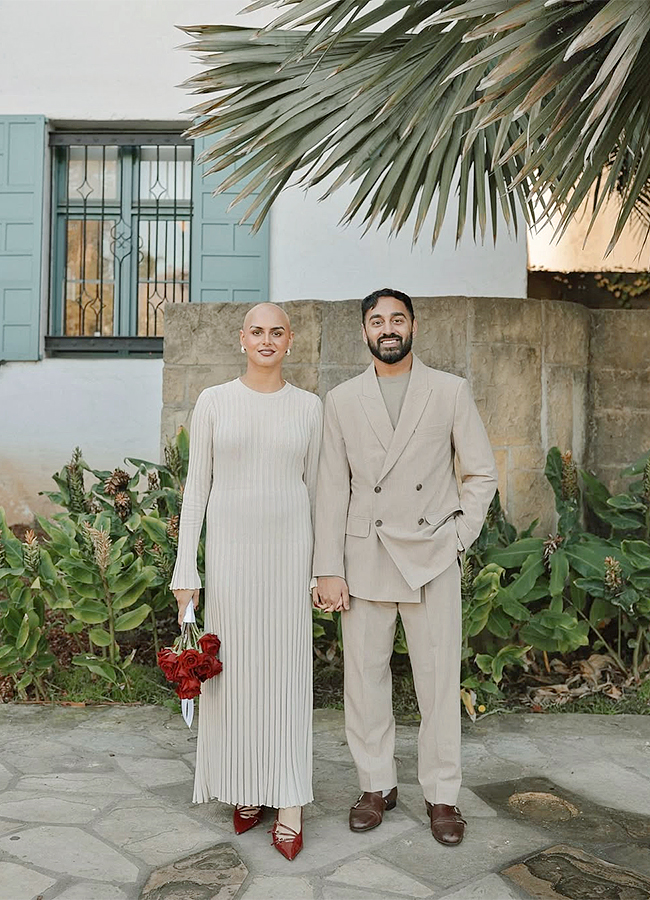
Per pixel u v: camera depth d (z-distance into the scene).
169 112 6.21
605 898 2.21
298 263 6.10
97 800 2.81
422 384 2.59
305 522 2.57
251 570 2.49
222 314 4.48
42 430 6.16
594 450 4.79
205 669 2.46
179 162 6.48
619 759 3.19
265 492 2.51
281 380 2.63
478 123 2.65
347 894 2.23
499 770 3.08
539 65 2.35
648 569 3.86
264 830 2.60
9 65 6.21
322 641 4.21
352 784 2.96
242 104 3.26
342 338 4.37
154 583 3.82
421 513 2.56
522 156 3.90
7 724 3.53
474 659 4.00
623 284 7.17
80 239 6.50
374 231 6.05
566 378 4.59
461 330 4.36
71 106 6.22
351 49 3.24
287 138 3.29
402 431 2.55
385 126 3.28
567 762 3.16
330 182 6.07
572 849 2.48
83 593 3.80
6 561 3.82
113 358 6.27
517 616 3.81
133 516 4.09
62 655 4.34
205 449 2.57
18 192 6.23
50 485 6.14
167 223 6.49
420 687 2.59
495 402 4.40
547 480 4.50
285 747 2.48
